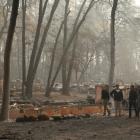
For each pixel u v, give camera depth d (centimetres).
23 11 4462
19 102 3412
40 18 4394
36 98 4350
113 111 3158
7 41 2512
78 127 2117
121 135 1820
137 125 2231
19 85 6675
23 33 4472
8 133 1850
